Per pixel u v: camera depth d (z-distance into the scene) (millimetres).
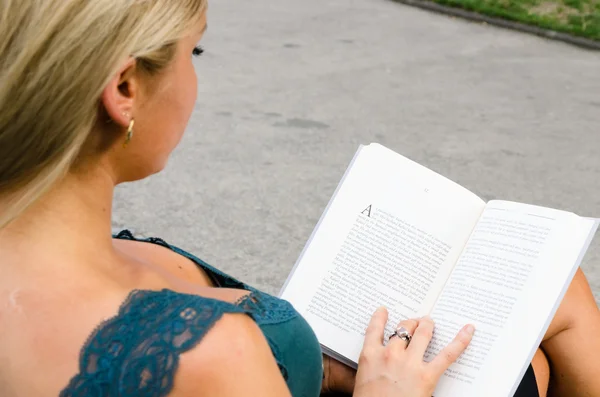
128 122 780
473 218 1436
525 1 8742
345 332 1366
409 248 1412
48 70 710
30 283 759
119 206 3623
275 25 7613
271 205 3727
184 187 3852
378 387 1163
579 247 1291
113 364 714
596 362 1493
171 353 718
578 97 5883
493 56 6996
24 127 720
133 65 760
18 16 712
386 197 1451
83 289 760
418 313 1365
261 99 5336
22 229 772
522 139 4871
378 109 5277
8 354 744
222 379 731
